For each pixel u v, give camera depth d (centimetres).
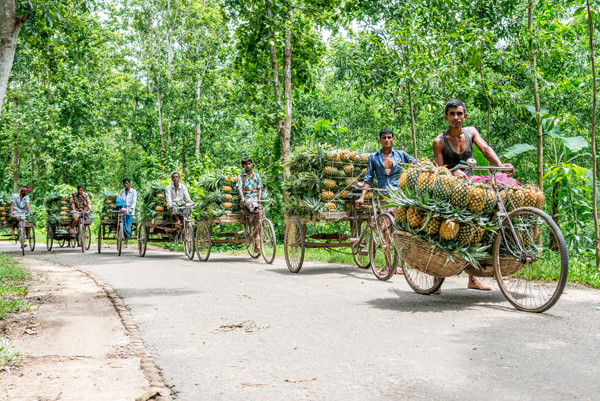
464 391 259
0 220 1645
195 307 512
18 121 3278
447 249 486
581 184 904
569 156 1112
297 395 258
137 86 3556
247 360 323
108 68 3794
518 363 303
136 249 1688
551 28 1056
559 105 1127
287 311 478
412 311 464
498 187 491
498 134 1184
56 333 407
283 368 304
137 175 4300
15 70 2975
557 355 317
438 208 473
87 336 397
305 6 1416
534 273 612
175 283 701
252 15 1370
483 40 878
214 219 1054
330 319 437
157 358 334
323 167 808
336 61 1232
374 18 1130
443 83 967
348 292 589
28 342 380
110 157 4134
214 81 3388
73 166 3372
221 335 392
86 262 1115
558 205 934
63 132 3353
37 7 1068
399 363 308
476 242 495
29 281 752
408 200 488
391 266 687
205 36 3503
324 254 1094
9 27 916
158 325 433
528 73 820
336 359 320
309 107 1838
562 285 424
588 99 1101
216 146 3491
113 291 631
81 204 1537
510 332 377
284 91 1414
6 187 3975
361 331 391
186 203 1170
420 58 984
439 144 581
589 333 369
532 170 1180
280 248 1294
